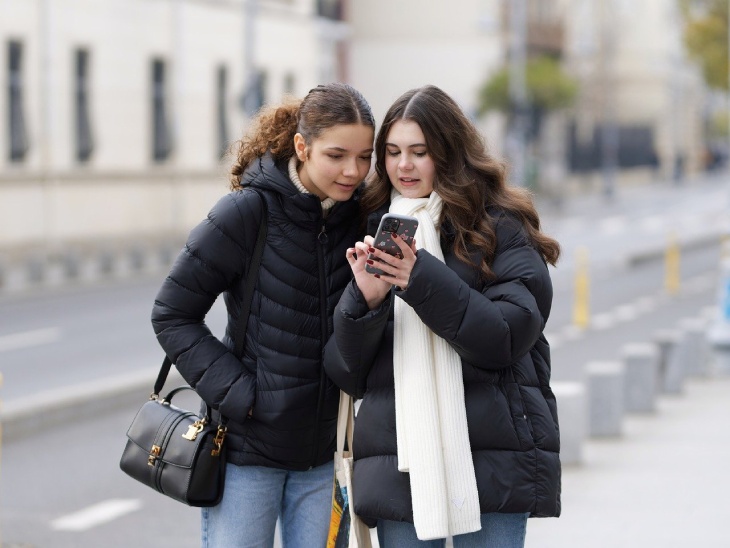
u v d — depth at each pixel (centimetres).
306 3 5825
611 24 10131
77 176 4044
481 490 530
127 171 4341
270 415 558
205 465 562
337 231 565
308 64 5850
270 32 5459
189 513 1079
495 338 518
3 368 1916
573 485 1166
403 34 8056
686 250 4819
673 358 1777
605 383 1424
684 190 9756
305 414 562
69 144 4047
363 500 544
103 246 4181
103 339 2269
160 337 564
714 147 12812
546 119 8638
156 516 1067
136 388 1636
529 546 935
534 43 8994
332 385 567
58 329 2408
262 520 575
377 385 546
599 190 9606
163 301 563
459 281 520
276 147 562
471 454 532
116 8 4303
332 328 563
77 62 4116
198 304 563
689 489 1141
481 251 540
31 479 1204
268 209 559
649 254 4297
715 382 1938
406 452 533
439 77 8031
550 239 558
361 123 541
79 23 4084
